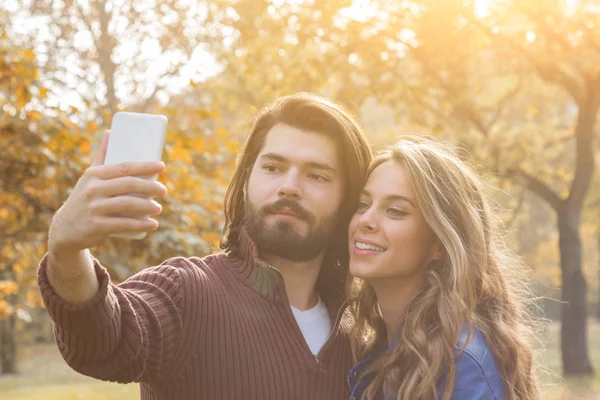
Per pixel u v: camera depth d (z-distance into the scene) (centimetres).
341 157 259
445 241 266
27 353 3111
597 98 1584
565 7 1410
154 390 226
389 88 1481
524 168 1653
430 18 1455
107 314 186
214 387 226
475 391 245
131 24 1375
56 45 1309
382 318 290
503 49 1536
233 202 268
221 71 1616
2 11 1196
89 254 183
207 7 1371
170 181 632
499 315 274
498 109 1673
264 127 263
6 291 781
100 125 731
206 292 235
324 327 265
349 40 1430
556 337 2958
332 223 259
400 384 259
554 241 3956
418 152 273
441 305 261
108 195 164
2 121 607
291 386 237
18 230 663
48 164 614
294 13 1395
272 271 243
